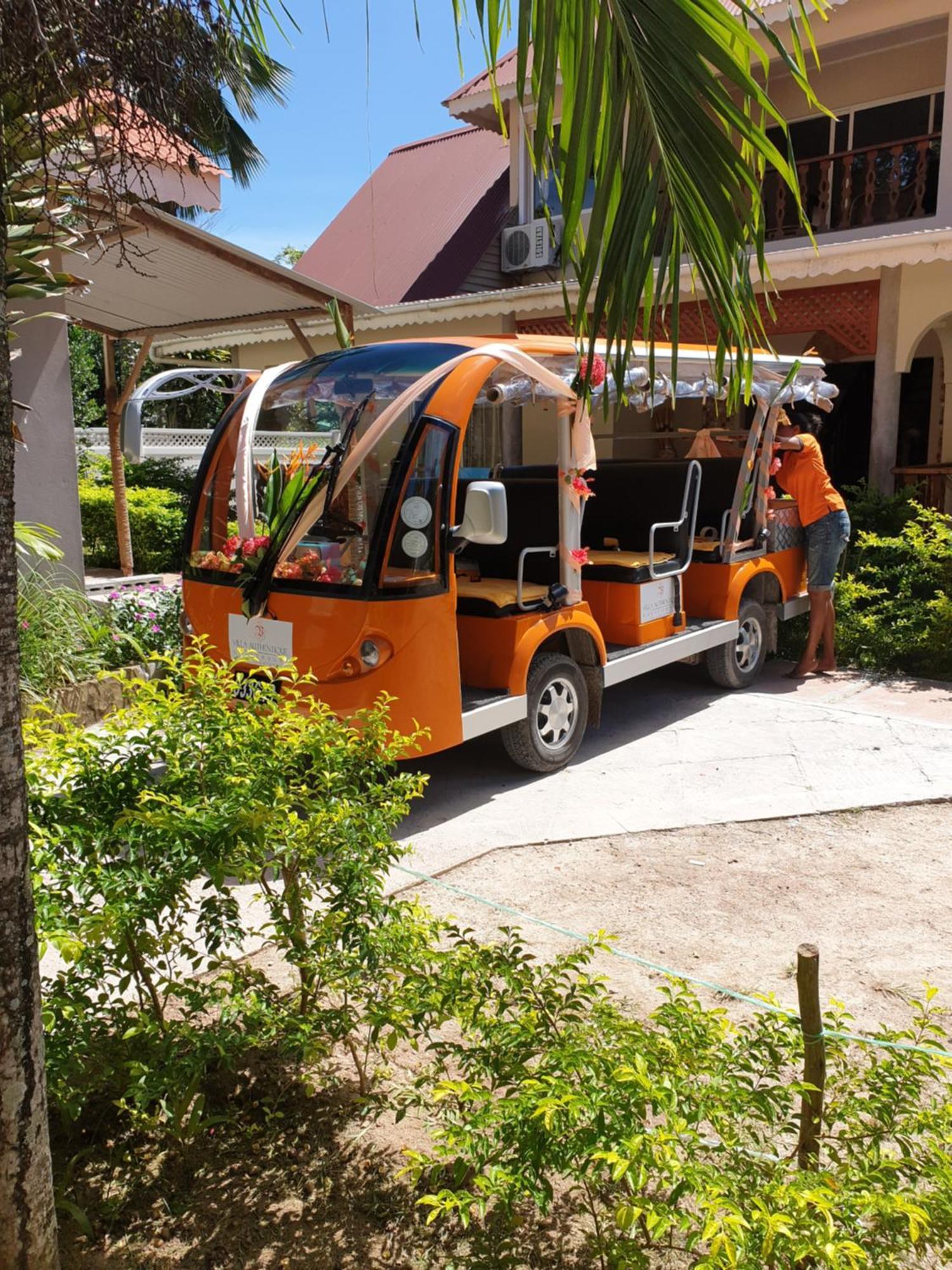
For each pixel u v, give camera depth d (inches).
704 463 309.7
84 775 108.0
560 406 223.9
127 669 271.9
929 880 176.7
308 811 113.3
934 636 320.2
